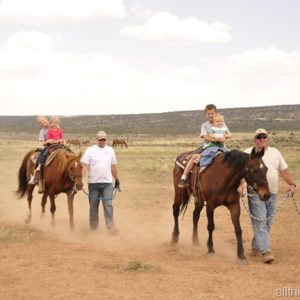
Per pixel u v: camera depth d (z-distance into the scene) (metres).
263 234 9.35
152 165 31.52
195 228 10.70
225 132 10.03
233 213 9.44
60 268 8.45
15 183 23.53
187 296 7.01
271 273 8.34
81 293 7.08
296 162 34.94
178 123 188.38
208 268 8.66
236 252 10.16
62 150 12.78
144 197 18.73
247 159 9.15
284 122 170.75
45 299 6.84
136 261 8.55
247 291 7.28
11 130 188.38
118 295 7.00
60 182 12.37
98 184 12.22
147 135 160.25
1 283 7.56
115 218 14.45
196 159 10.30
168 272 8.30
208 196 9.74
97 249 10.15
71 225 12.18
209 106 10.41
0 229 11.90
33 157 13.47
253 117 182.25
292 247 10.56
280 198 18.16
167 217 14.68
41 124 13.29
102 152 12.30
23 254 9.49
